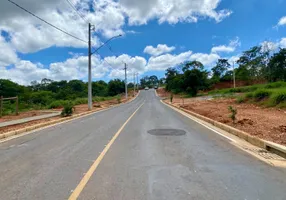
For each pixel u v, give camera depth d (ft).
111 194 12.11
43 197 11.78
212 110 58.23
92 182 13.71
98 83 410.11
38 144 24.71
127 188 12.87
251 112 47.80
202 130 33.06
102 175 14.88
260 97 66.85
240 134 27.58
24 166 16.92
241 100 73.51
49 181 13.89
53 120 46.06
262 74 211.41
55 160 18.35
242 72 245.04
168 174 15.08
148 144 23.94
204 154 20.04
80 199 11.56
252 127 30.63
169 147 22.58
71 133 31.58
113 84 348.59
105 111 76.43
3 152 21.34
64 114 55.77
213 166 16.76
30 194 12.13
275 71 181.16
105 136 28.73
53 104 99.81
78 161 17.99
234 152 20.74
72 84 360.48
